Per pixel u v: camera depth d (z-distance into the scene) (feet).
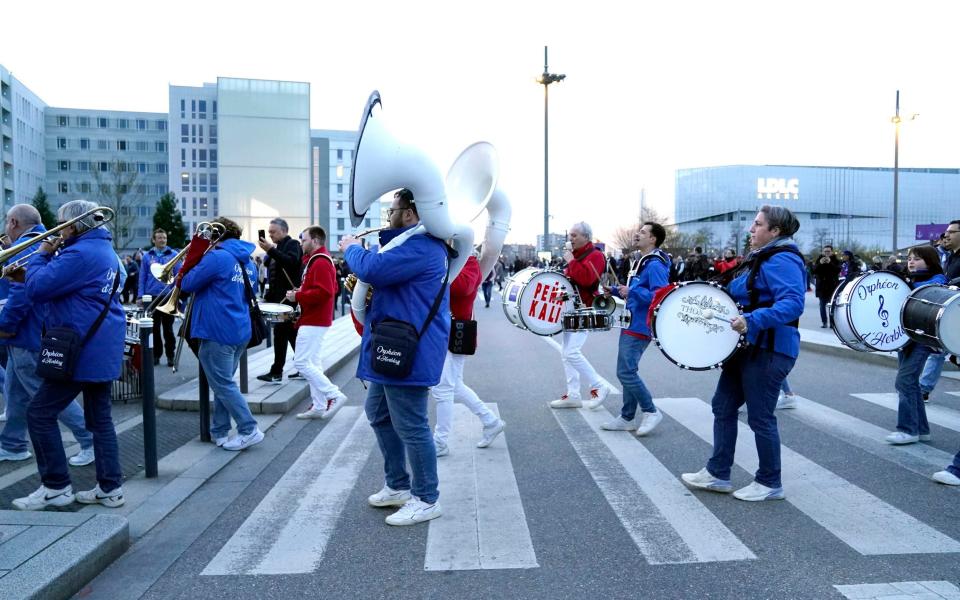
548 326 23.02
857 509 14.52
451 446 19.97
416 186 12.91
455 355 18.69
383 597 11.12
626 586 11.35
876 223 431.02
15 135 244.42
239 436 19.49
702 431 21.31
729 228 430.61
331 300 23.56
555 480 16.84
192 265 18.66
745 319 14.02
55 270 13.84
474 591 11.27
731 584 11.34
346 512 14.89
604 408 24.93
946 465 17.52
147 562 12.47
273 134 237.86
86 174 290.15
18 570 10.85
